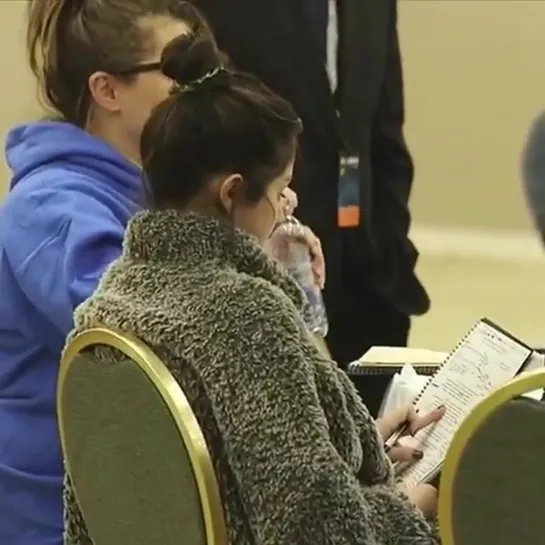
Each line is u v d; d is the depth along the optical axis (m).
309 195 9.54
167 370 4.67
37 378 6.25
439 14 19.92
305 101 9.43
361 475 5.14
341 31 9.62
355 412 5.02
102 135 6.49
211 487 4.61
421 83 20.23
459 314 17.72
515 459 4.17
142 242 5.01
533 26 19.94
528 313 17.86
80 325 5.11
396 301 10.14
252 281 4.74
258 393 4.52
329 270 9.70
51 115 6.61
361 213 9.75
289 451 4.47
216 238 4.91
